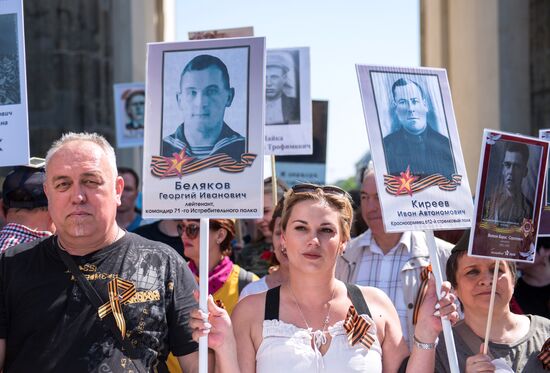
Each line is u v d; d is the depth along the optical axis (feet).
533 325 13.70
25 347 11.68
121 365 11.53
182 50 12.53
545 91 41.42
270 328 11.89
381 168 12.44
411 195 12.51
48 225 14.56
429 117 12.85
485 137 12.41
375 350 11.91
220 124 12.32
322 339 11.83
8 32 14.14
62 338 11.59
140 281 11.94
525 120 41.91
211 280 16.98
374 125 12.55
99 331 11.62
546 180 14.32
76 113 41.19
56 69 40.93
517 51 42.14
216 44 12.48
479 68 44.73
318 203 12.02
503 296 13.48
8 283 11.97
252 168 12.17
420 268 16.87
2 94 14.10
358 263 17.58
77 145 12.06
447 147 12.88
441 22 50.16
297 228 12.01
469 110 46.16
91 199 11.89
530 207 12.67
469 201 12.85
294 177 28.30
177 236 22.17
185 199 12.23
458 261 13.74
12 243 14.03
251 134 12.24
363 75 12.67
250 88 12.34
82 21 41.52
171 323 12.14
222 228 17.13
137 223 26.48
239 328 12.11
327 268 11.95
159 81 12.50
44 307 11.73
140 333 11.75
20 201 14.34
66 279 11.86
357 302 12.25
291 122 19.31
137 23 44.96
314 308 12.10
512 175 12.56
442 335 13.55
